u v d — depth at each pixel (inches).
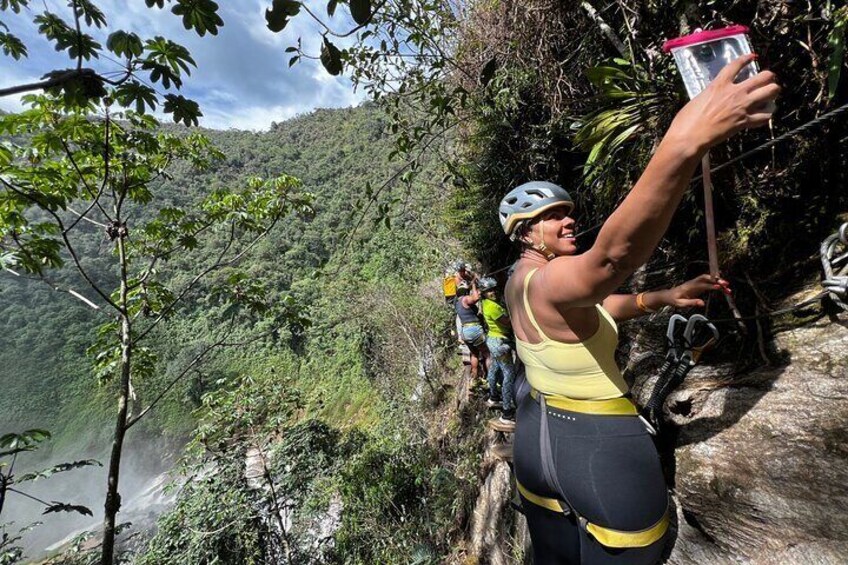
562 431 43.3
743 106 21.6
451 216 234.8
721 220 81.8
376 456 306.0
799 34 65.0
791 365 57.6
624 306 48.7
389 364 557.0
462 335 210.7
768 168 73.1
